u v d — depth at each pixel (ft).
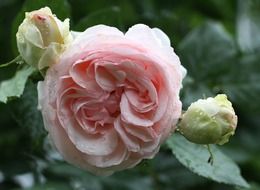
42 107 1.68
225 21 2.83
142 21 2.56
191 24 2.78
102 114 1.66
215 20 2.82
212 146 1.95
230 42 2.36
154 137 1.63
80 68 1.63
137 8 2.66
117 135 1.66
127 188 2.31
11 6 2.52
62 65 1.62
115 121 1.65
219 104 1.65
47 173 2.27
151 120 1.62
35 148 2.12
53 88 1.63
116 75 1.62
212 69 2.33
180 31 2.62
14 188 2.30
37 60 1.65
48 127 1.68
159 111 1.61
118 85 1.64
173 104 1.62
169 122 1.63
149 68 1.62
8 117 2.36
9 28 2.50
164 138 1.65
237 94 2.37
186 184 2.40
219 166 1.92
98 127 1.67
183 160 1.91
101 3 2.56
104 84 1.63
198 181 2.40
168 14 2.57
